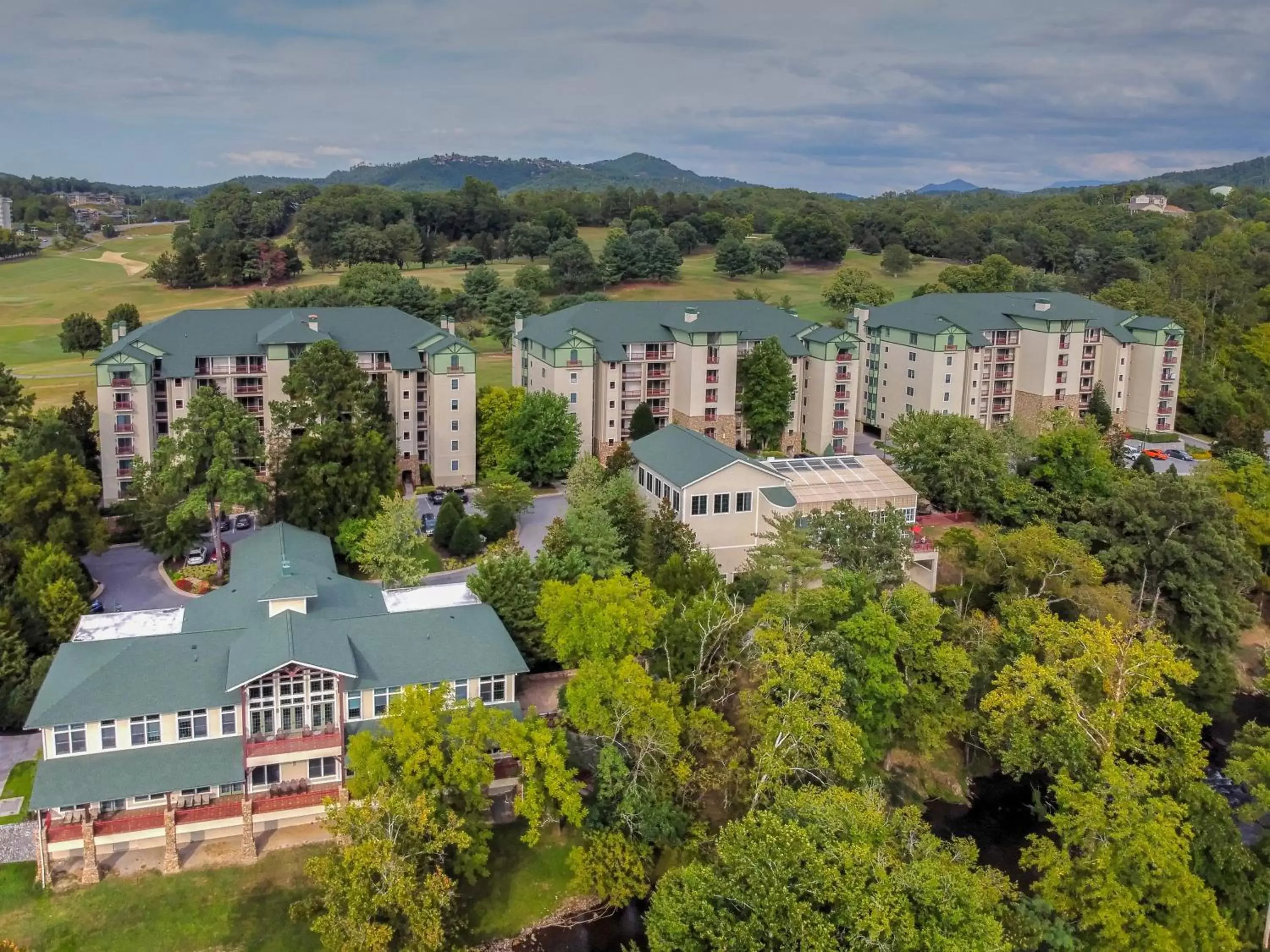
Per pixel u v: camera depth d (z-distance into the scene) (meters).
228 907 54.25
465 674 63.84
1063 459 110.06
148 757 57.56
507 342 185.62
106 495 107.69
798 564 74.94
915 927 45.84
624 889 55.50
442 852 53.09
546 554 80.88
